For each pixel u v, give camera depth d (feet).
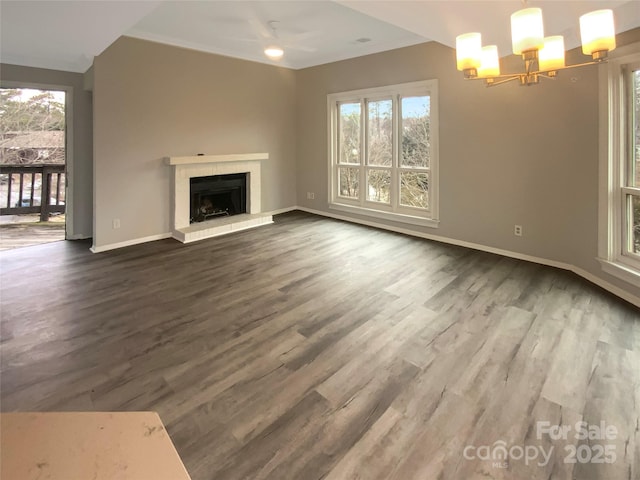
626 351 8.11
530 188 13.91
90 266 13.89
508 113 14.16
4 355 8.05
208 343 8.61
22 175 21.26
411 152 17.88
